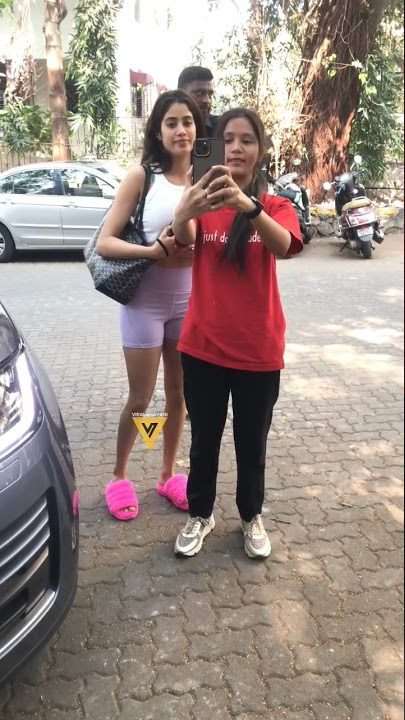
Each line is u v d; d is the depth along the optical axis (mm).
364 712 1985
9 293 7930
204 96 3609
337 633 2297
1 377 1993
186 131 2500
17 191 10055
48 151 14445
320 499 3186
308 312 6766
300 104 11539
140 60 16984
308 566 2666
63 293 7902
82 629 2320
